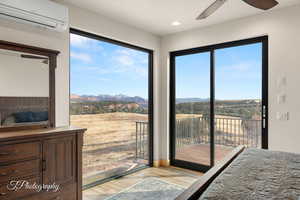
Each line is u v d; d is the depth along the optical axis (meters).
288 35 2.74
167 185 3.06
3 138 1.72
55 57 2.54
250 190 1.06
